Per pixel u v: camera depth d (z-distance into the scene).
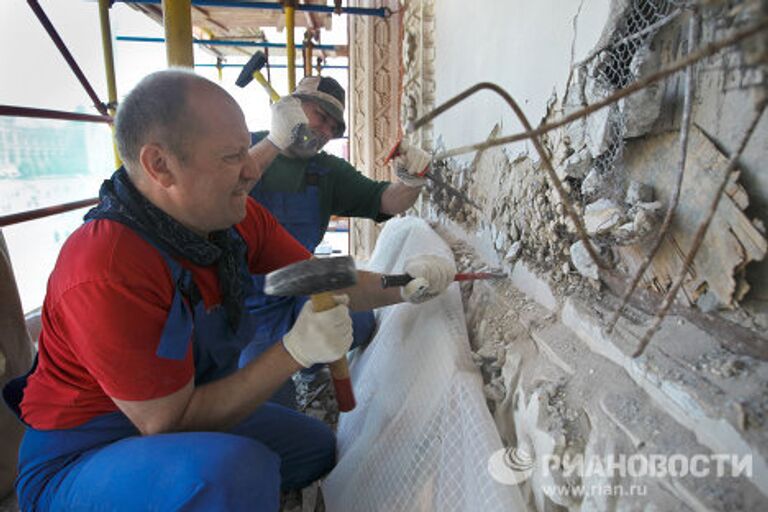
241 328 1.24
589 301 1.04
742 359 0.71
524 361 1.10
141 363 0.95
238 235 1.31
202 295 1.10
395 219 2.77
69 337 1.00
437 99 2.60
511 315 1.30
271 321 1.88
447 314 1.42
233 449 1.05
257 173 1.07
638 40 0.85
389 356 1.56
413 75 2.90
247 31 4.44
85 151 5.23
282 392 1.89
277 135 1.73
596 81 0.94
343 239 6.67
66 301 0.95
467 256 1.88
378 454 1.29
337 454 1.59
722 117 0.73
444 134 2.39
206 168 0.95
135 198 1.00
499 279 1.50
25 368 1.71
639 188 0.88
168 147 0.92
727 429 0.64
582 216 1.04
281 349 1.10
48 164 4.73
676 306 0.85
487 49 1.71
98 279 0.92
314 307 1.10
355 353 2.16
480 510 0.90
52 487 1.09
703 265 0.78
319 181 2.01
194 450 1.02
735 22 0.65
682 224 0.82
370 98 3.70
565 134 1.10
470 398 1.08
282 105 1.70
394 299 1.50
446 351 1.25
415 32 2.85
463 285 1.67
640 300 0.93
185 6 1.81
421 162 1.69
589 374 0.92
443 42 2.44
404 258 2.10
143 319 0.95
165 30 1.82
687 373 0.74
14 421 1.63
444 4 2.40
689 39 0.73
